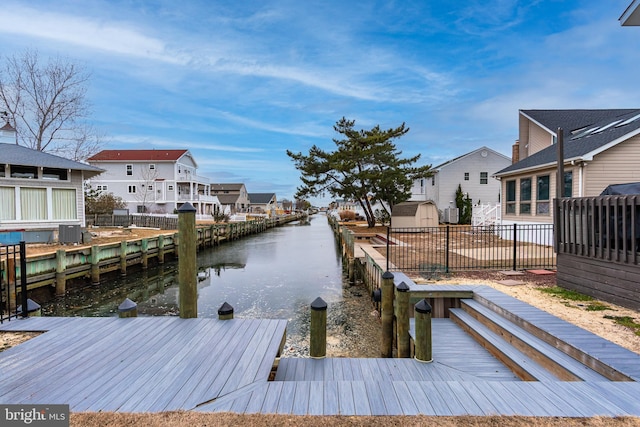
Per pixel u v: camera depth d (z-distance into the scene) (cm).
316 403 235
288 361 365
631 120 1129
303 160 2166
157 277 1239
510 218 1452
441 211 2595
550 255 959
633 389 248
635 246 437
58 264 932
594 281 509
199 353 325
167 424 210
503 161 2598
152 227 2419
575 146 1177
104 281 1138
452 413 220
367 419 215
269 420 214
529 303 484
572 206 553
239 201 6044
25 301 447
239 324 408
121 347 339
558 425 205
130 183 3784
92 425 210
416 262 860
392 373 338
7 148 1472
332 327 671
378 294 624
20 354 322
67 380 271
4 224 1311
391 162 2138
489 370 348
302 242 2469
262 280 1144
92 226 2405
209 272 1302
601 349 303
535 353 339
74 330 388
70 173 1512
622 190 573
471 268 770
